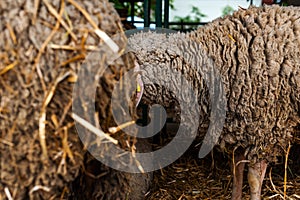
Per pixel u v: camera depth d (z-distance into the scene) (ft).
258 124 5.56
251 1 10.77
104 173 3.94
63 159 3.23
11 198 3.27
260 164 5.91
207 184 7.54
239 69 5.50
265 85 5.41
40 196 3.36
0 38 3.02
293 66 5.42
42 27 3.07
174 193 7.20
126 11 9.05
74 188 3.95
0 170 3.21
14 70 3.04
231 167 6.43
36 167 3.23
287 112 5.58
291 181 7.50
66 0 3.16
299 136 5.99
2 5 3.05
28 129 3.13
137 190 6.22
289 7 5.93
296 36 5.50
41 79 3.07
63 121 3.19
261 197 6.86
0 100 3.06
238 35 5.61
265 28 5.57
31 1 3.07
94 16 3.24
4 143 3.13
